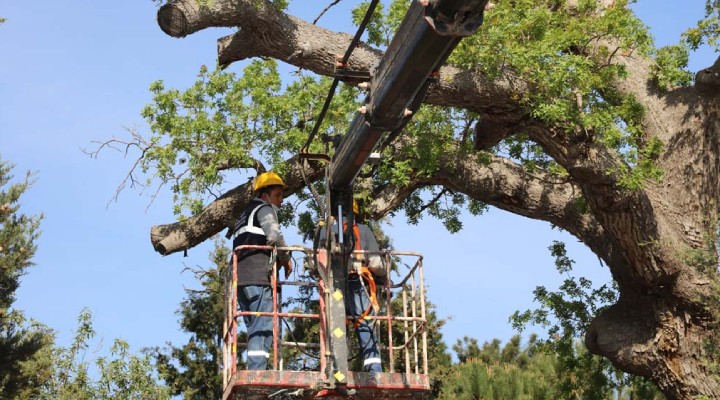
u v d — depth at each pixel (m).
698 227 22.50
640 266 22.00
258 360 13.82
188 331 50.94
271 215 14.47
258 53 21.14
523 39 21.16
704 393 21.75
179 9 19.30
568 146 20.86
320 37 20.70
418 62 11.43
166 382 49.44
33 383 36.84
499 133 22.31
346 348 13.62
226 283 15.16
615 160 21.03
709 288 21.66
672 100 23.45
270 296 14.24
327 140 14.88
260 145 25.06
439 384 45.91
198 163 24.70
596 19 21.31
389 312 14.51
